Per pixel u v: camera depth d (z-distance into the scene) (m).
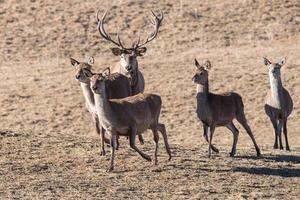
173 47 120.19
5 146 50.97
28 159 48.25
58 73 107.94
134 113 45.31
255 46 118.81
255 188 44.31
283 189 44.47
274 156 53.12
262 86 97.69
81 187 42.97
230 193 43.03
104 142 50.81
